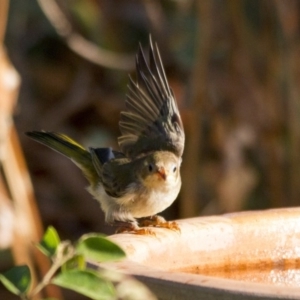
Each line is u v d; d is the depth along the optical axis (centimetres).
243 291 406
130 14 1430
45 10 1207
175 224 605
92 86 1433
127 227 734
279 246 619
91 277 354
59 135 869
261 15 1212
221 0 1177
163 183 745
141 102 726
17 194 911
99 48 1361
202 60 1138
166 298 436
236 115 1210
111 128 1435
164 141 757
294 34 1177
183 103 1315
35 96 1426
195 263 586
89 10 1381
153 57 698
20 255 902
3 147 893
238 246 608
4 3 873
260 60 1216
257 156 1262
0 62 877
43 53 1449
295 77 1180
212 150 1283
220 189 1229
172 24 1369
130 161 770
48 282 360
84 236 366
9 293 1201
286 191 1203
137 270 455
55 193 1368
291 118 1187
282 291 404
